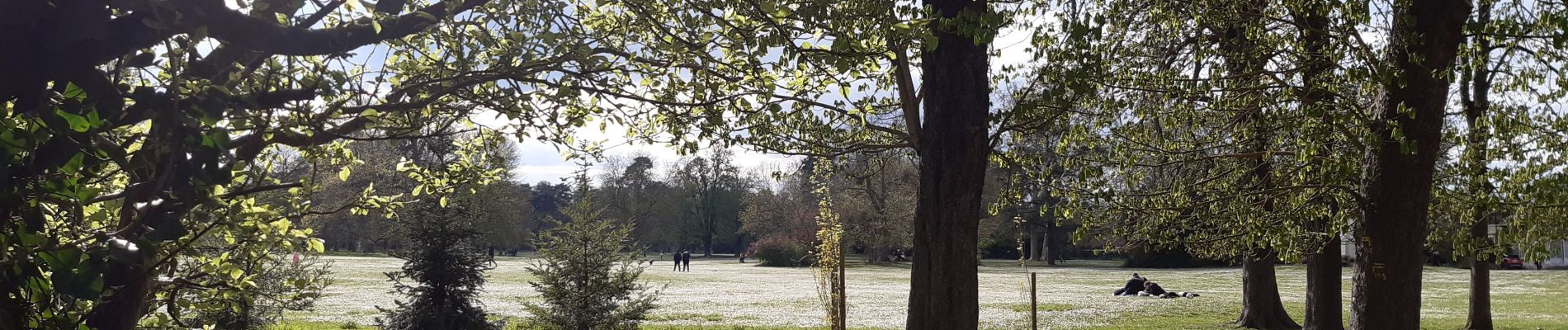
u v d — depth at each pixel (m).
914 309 9.38
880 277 56.72
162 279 5.43
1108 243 16.16
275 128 4.98
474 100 5.96
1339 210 12.88
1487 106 13.09
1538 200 11.61
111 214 4.82
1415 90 11.00
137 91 3.56
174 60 3.96
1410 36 10.57
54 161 3.27
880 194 55.94
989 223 69.19
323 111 5.38
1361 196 11.70
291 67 4.98
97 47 3.61
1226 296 37.66
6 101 3.48
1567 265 71.75
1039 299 35.97
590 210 18.75
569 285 18.31
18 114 3.37
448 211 17.41
